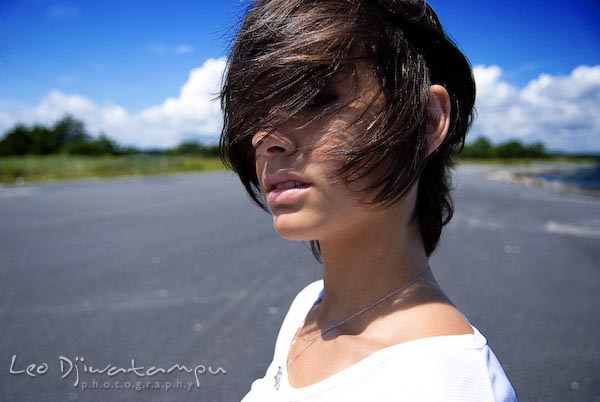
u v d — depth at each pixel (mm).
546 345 3225
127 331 3416
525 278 4836
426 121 607
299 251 5871
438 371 516
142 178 24578
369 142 570
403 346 553
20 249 6230
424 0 657
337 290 712
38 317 3711
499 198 12820
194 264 5324
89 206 11086
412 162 590
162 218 8922
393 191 585
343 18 587
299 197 597
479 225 8094
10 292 4367
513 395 558
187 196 13445
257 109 613
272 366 848
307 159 594
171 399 2512
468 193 14109
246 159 792
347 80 588
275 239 6664
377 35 586
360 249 662
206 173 31312
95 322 3596
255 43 639
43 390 2623
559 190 16703
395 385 525
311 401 602
